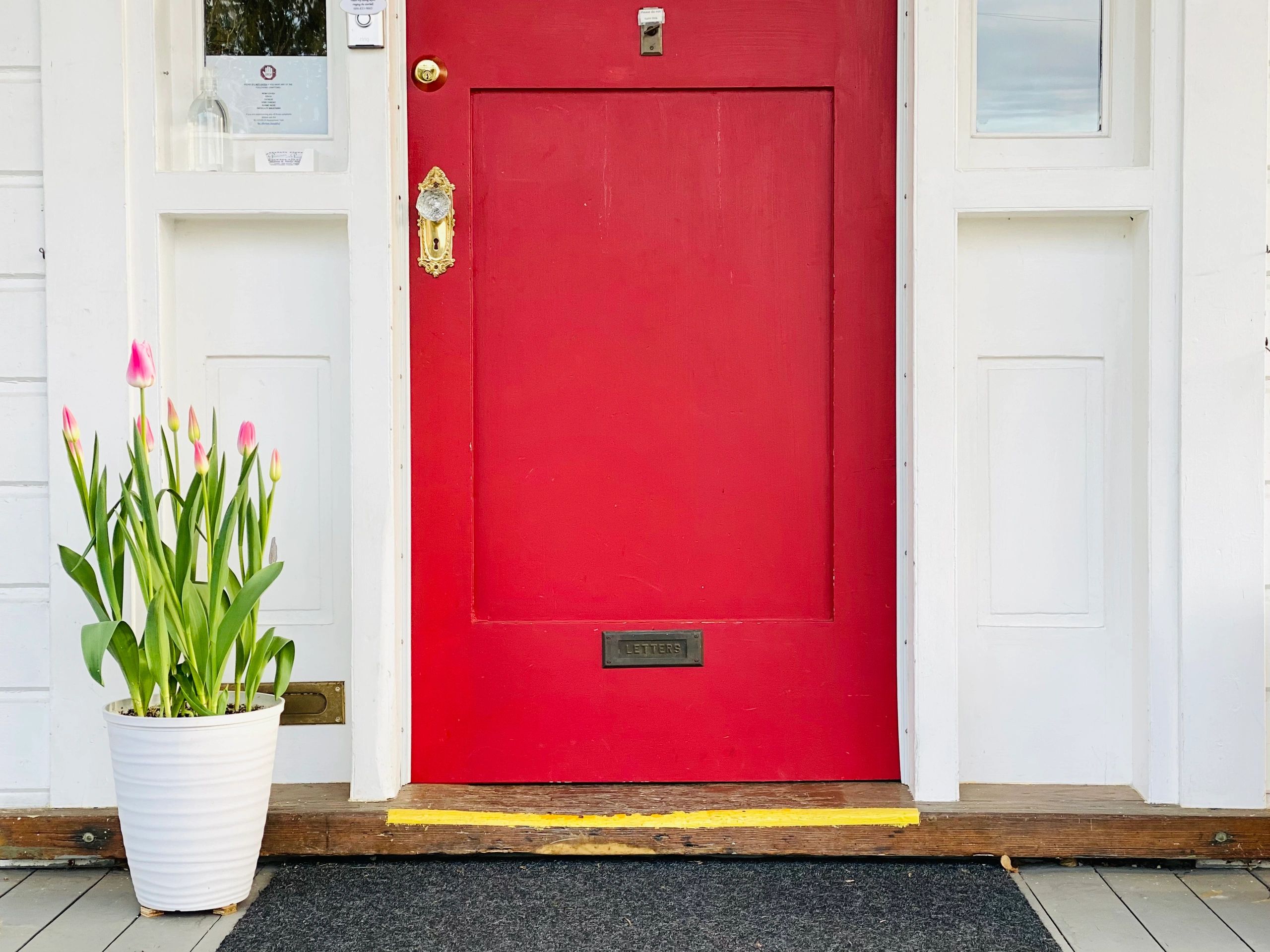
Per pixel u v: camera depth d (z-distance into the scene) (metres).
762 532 2.27
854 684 2.27
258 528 1.93
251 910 1.89
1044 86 2.25
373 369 2.14
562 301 2.26
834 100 2.23
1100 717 2.26
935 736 2.14
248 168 2.23
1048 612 2.26
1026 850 2.08
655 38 2.23
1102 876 2.05
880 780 2.27
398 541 2.21
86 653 1.67
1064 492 2.25
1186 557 2.12
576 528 2.27
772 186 2.25
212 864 1.84
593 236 2.26
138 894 1.86
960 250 2.24
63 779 2.13
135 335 2.14
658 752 2.28
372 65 2.12
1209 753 2.12
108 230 2.12
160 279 2.15
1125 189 2.12
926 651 2.14
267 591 2.26
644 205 2.25
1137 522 2.20
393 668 2.17
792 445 2.27
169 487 1.92
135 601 2.14
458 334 2.24
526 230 2.25
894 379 2.25
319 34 2.24
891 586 2.26
